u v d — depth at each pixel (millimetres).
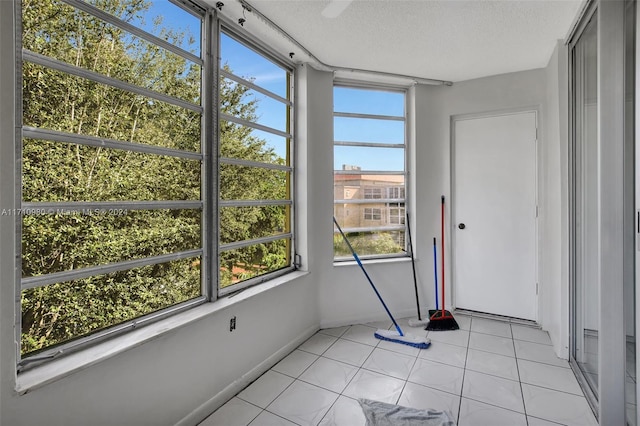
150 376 1458
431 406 1815
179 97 1763
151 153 1590
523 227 3002
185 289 1805
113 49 1429
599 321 1599
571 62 2264
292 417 1739
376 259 3223
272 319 2307
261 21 2070
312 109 2791
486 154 3135
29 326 1155
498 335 2746
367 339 2713
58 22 1228
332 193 2953
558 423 1674
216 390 1824
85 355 1250
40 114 1176
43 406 1089
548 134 2703
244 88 2234
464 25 2154
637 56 1431
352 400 1880
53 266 1207
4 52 994
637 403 1441
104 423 1272
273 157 2541
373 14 2035
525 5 1920
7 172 1007
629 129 1523
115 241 1432
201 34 1907
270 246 2531
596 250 1889
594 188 1902
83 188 1315
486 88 3049
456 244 3266
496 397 1895
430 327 2879
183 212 1786
